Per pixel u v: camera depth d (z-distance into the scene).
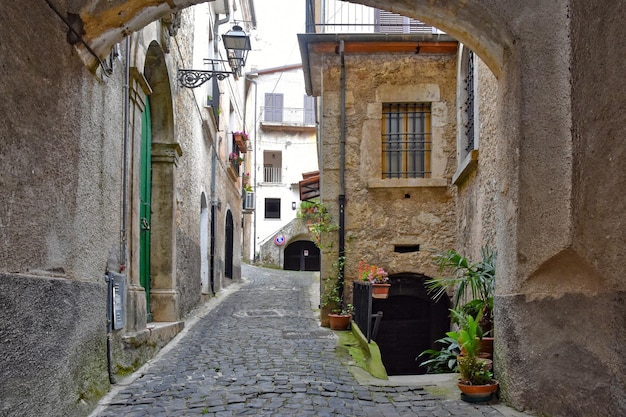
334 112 8.72
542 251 3.73
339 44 8.59
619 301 3.16
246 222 28.41
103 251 4.30
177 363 5.43
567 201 3.60
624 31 3.13
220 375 4.90
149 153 7.38
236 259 17.47
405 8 4.20
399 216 8.61
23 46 2.73
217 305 10.95
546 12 3.85
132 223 5.61
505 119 4.16
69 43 3.38
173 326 7.01
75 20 3.39
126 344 4.94
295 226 28.47
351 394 4.36
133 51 5.49
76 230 3.61
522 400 3.83
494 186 6.09
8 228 2.58
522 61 3.88
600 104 3.35
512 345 3.96
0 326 2.46
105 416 3.65
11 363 2.56
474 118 7.24
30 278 2.81
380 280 7.18
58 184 3.27
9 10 2.57
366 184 8.66
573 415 3.46
